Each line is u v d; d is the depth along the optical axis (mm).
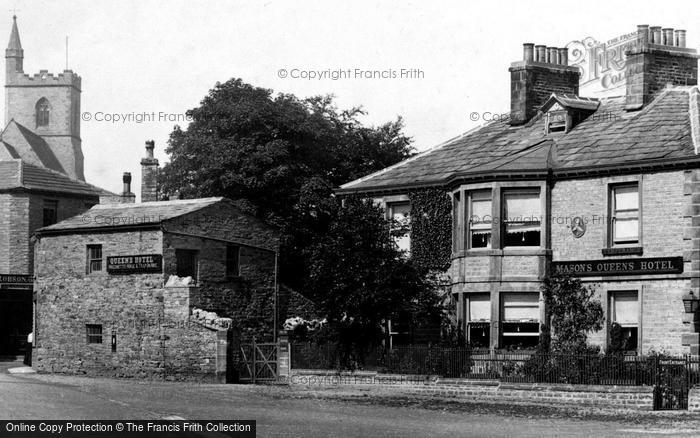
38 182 67312
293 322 49031
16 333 64062
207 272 49625
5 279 63531
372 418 29797
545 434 26266
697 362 33875
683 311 37625
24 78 144625
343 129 65625
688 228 37875
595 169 39875
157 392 37719
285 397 36625
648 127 41531
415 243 44781
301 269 57219
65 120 144375
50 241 52875
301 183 57500
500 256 41188
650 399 33156
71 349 51438
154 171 60031
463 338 41812
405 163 47625
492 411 32344
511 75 47062
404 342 44781
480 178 41812
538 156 41844
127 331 49125
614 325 39094
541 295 40406
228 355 45562
